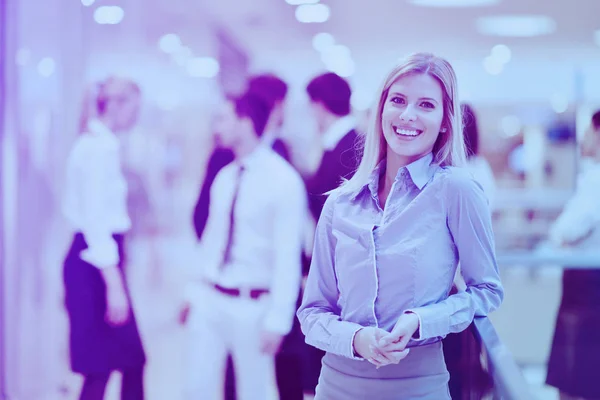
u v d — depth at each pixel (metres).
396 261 1.54
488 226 1.58
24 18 4.63
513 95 12.08
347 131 2.86
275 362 3.00
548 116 11.80
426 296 1.55
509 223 9.17
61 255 4.37
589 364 3.21
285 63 9.68
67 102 4.91
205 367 3.12
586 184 3.41
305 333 1.67
